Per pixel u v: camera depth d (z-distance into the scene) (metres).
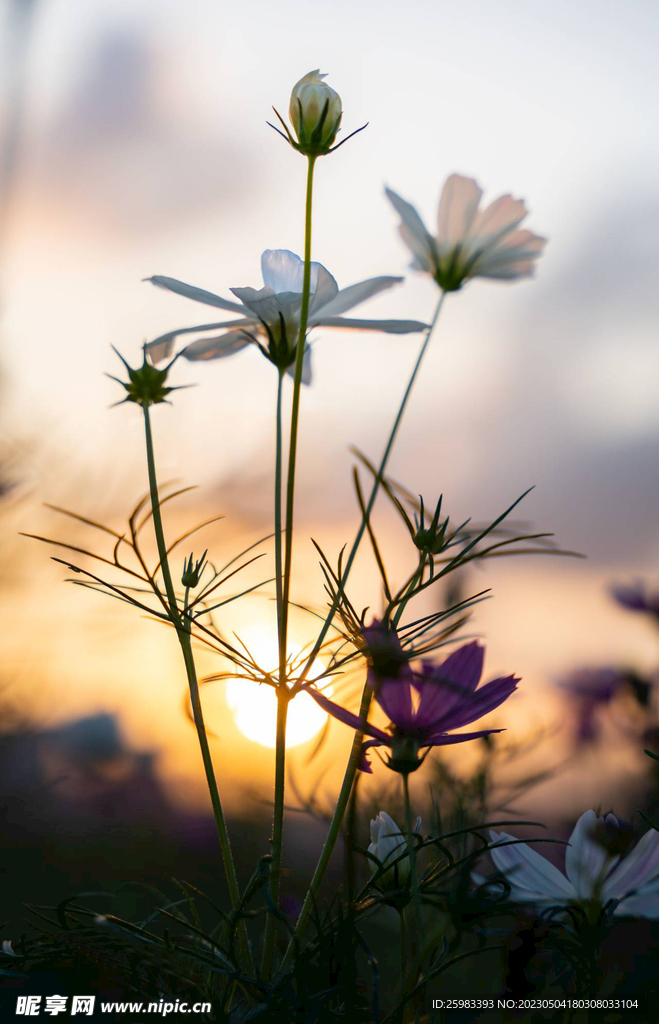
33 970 0.30
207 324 0.34
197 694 0.30
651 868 0.29
